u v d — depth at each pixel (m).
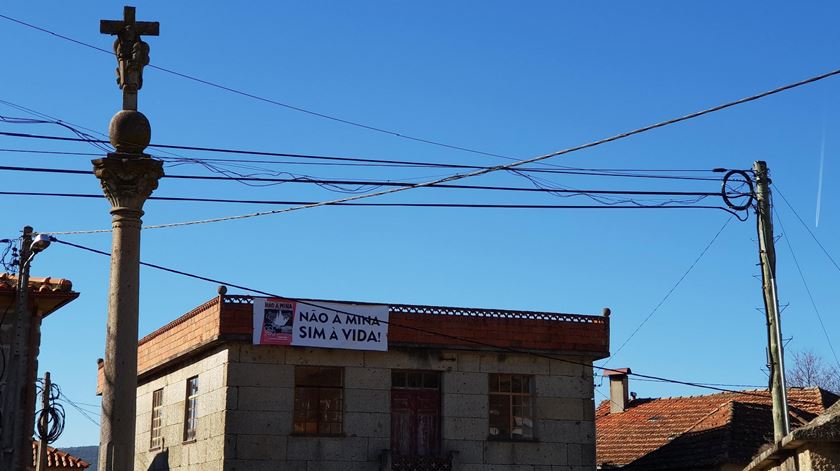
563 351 32.78
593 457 32.66
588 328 33.28
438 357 31.84
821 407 36.34
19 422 22.80
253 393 30.02
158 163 15.48
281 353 30.48
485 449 31.67
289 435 30.05
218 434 29.97
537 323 32.75
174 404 33.81
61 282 23.95
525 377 32.78
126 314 14.98
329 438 30.41
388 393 31.25
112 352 14.88
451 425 31.53
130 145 15.38
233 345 30.08
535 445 32.16
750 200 23.19
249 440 29.70
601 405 46.41
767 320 22.98
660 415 39.97
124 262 15.09
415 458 30.80
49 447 44.53
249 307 30.19
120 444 14.66
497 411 32.16
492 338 32.19
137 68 15.73
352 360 31.12
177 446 33.00
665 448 35.72
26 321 23.41
